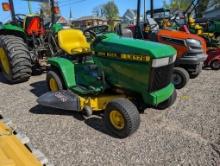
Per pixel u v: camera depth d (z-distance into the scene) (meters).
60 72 4.41
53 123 3.82
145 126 3.67
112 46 3.51
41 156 2.23
